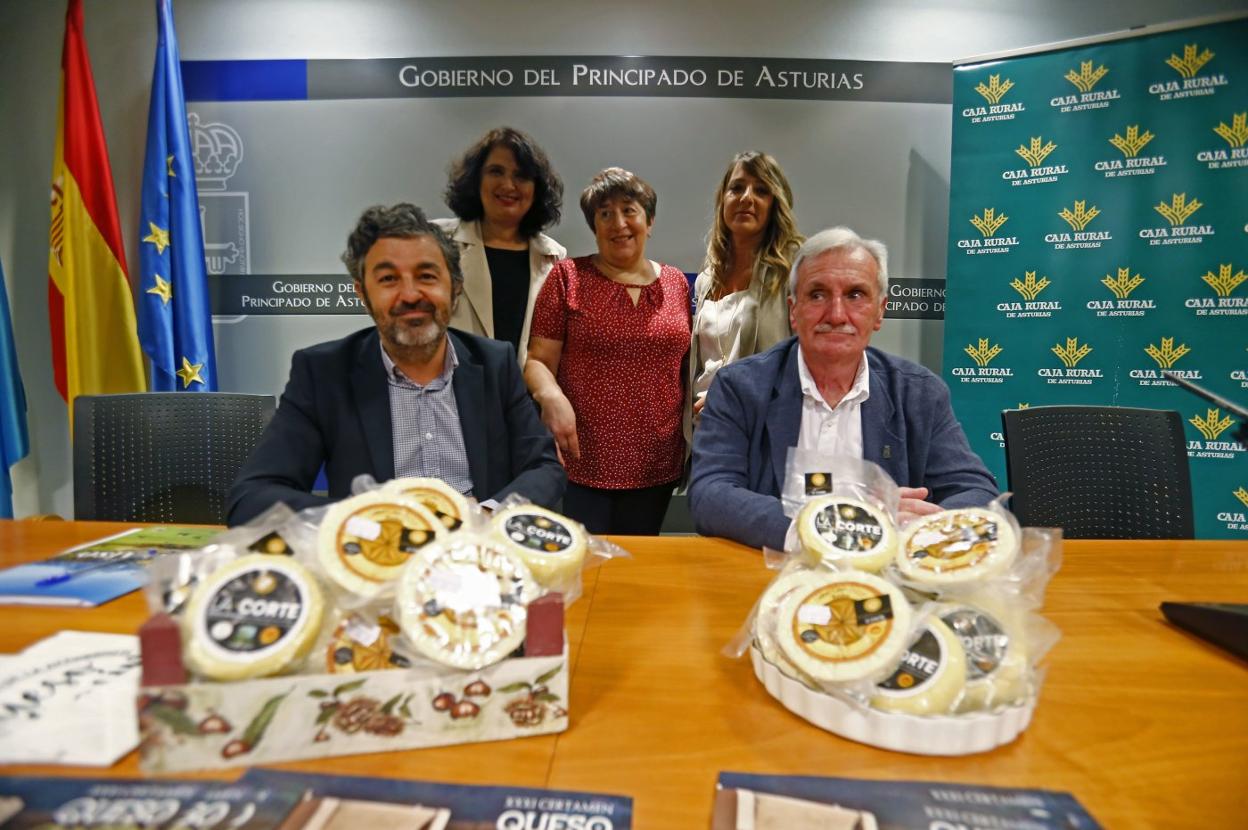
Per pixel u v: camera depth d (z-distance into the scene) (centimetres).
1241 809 52
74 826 46
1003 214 274
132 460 151
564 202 293
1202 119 251
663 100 288
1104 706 67
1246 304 251
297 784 52
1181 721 65
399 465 138
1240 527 257
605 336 221
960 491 136
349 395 137
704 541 121
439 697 58
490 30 285
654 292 227
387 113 288
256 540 64
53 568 98
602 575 104
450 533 66
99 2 281
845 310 136
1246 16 244
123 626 80
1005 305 276
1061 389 272
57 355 274
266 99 288
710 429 145
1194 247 255
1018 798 52
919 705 58
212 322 296
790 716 65
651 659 77
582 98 288
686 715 65
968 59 273
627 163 291
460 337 153
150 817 47
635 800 52
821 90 289
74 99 264
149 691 52
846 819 49
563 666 61
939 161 294
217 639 54
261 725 54
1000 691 60
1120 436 154
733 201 226
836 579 68
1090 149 262
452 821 48
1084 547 120
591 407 225
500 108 288
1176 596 98
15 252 290
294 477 129
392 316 128
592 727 63
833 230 142
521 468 147
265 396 159
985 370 280
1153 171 256
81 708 60
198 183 292
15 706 60
